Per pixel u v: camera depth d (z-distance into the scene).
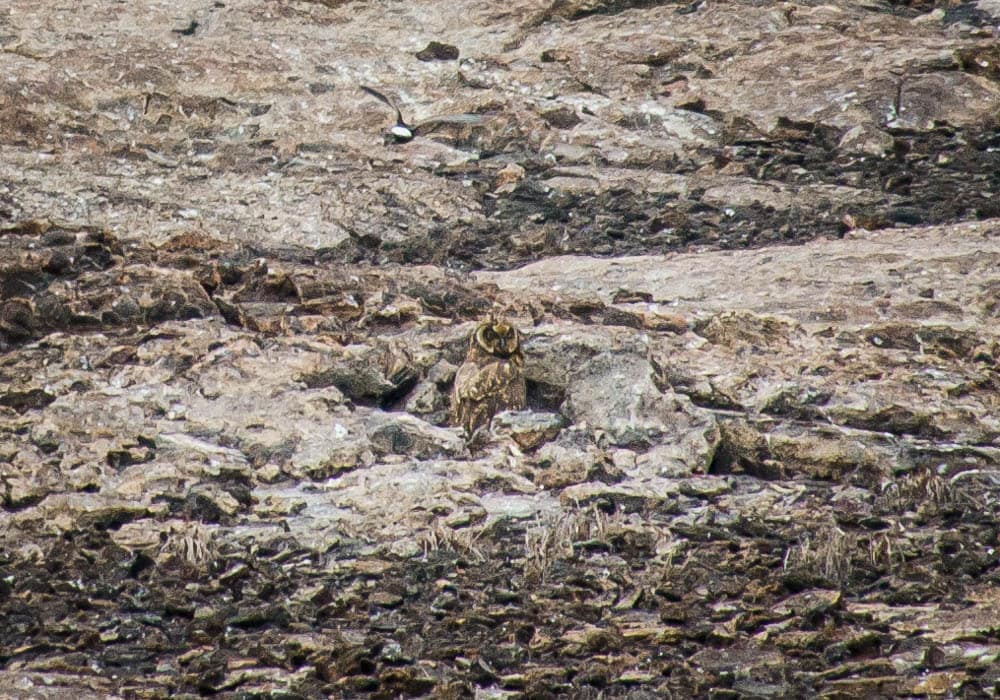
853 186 44.84
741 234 41.44
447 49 55.44
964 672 19.02
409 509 23.75
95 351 29.61
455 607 21.09
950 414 27.62
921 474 24.97
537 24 57.69
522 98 51.47
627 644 20.09
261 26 56.53
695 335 31.42
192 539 22.48
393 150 47.75
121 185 43.31
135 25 55.31
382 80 53.28
